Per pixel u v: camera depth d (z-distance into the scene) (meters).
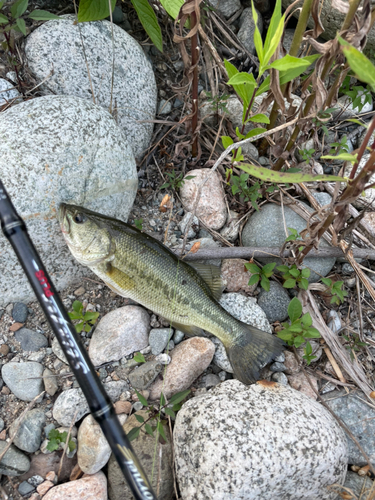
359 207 0.62
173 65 0.70
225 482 0.39
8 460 0.44
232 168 0.62
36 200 0.47
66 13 0.63
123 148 0.53
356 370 0.53
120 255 0.47
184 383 0.49
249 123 0.65
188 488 0.41
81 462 0.43
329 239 0.58
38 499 0.42
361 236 0.59
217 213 0.61
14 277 0.50
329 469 0.42
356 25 0.42
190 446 0.42
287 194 0.60
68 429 0.46
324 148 0.65
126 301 0.55
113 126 0.53
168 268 0.49
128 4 0.68
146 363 0.50
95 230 0.46
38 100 0.50
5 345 0.50
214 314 0.49
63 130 0.48
